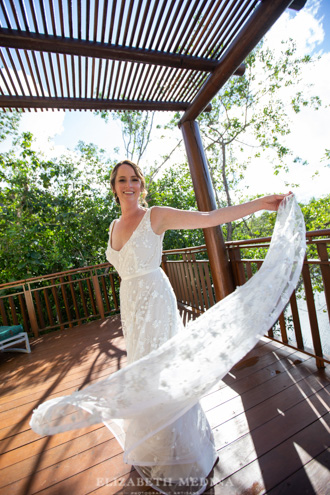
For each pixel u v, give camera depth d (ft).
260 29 5.85
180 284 14.61
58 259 19.51
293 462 4.16
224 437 4.91
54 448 5.46
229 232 32.19
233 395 6.12
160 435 3.74
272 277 3.77
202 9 5.65
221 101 31.71
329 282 5.85
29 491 4.47
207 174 9.86
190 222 4.15
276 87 30.12
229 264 9.62
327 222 25.95
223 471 4.17
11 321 17.89
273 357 7.47
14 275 18.97
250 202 4.44
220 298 9.71
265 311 3.47
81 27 5.55
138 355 3.88
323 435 4.58
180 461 3.79
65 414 2.90
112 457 4.97
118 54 6.24
